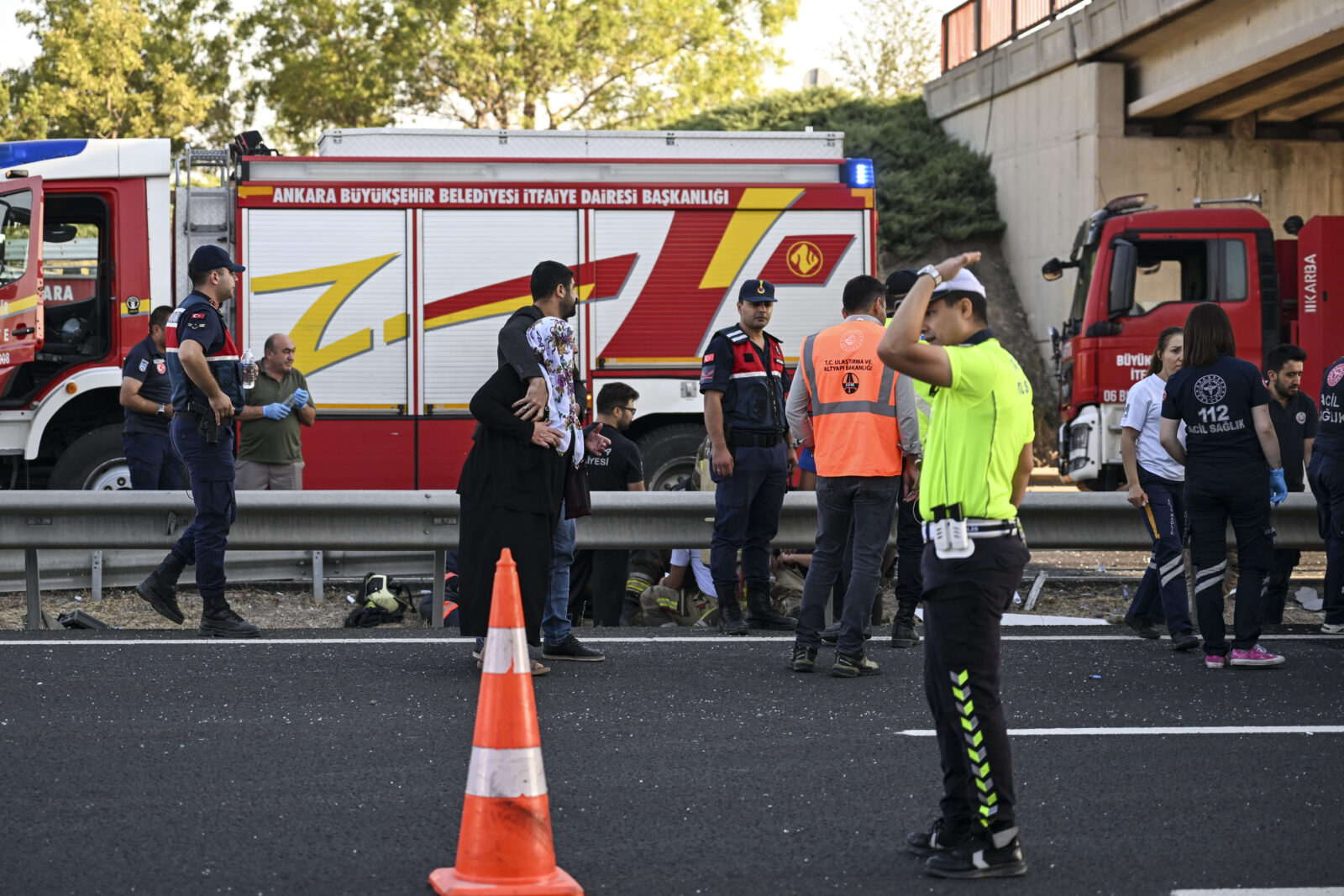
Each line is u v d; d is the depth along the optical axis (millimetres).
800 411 8289
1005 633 9438
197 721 6453
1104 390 15758
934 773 5746
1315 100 24438
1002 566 4535
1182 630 8648
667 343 13703
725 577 9180
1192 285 15844
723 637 9031
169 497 9406
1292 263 16141
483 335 13586
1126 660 8336
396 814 5102
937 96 31656
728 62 36250
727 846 4793
